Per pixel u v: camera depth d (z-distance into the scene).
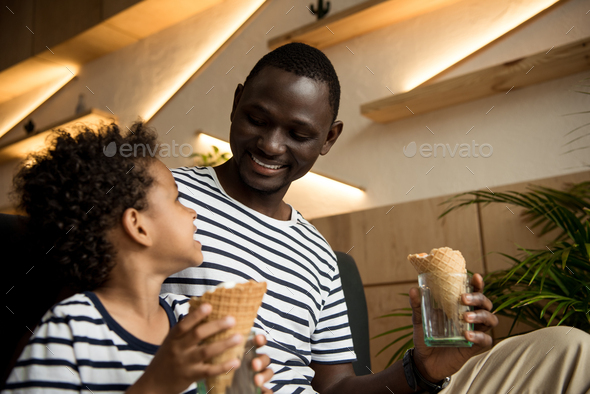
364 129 2.40
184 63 3.16
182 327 0.49
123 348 0.65
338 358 1.04
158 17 3.17
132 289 0.69
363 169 2.37
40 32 3.52
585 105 1.85
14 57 3.62
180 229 0.71
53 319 0.62
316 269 1.06
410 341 1.27
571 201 1.42
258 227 1.00
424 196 2.18
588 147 1.81
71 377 0.60
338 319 1.08
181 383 0.50
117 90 3.43
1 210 2.94
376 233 2.08
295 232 1.07
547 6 1.99
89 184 0.65
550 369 0.75
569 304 1.07
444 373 0.82
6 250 0.83
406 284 1.98
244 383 0.52
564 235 1.64
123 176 0.67
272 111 0.93
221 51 2.96
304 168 1.01
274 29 2.78
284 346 0.93
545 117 1.93
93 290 0.70
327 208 2.47
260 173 0.97
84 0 3.31
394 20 2.36
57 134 0.76
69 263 0.67
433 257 0.73
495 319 0.72
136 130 0.76
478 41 2.14
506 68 1.88
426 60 2.26
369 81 2.41
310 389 0.91
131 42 3.41
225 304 0.52
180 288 0.88
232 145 1.00
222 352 0.49
